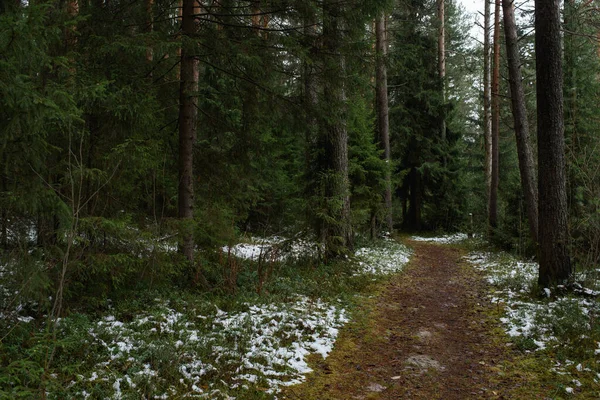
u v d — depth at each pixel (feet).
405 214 94.43
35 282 16.46
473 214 94.68
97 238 21.42
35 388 13.79
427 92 82.94
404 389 17.25
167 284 26.02
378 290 33.68
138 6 28.07
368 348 21.68
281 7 27.78
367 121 59.11
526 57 72.28
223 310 24.29
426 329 25.00
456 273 44.32
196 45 26.94
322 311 26.20
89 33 24.93
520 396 16.25
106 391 14.19
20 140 15.02
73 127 18.85
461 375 18.63
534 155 62.03
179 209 29.30
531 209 47.29
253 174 35.17
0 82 13.04
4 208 16.75
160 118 29.40
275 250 35.58
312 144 42.11
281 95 30.73
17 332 16.51
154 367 16.33
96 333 18.35
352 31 29.63
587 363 18.17
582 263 30.58
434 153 86.84
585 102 51.37
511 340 22.20
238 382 16.31
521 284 33.88
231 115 43.19
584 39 53.52
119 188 23.07
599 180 32.65
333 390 16.89
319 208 38.91
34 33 13.78
